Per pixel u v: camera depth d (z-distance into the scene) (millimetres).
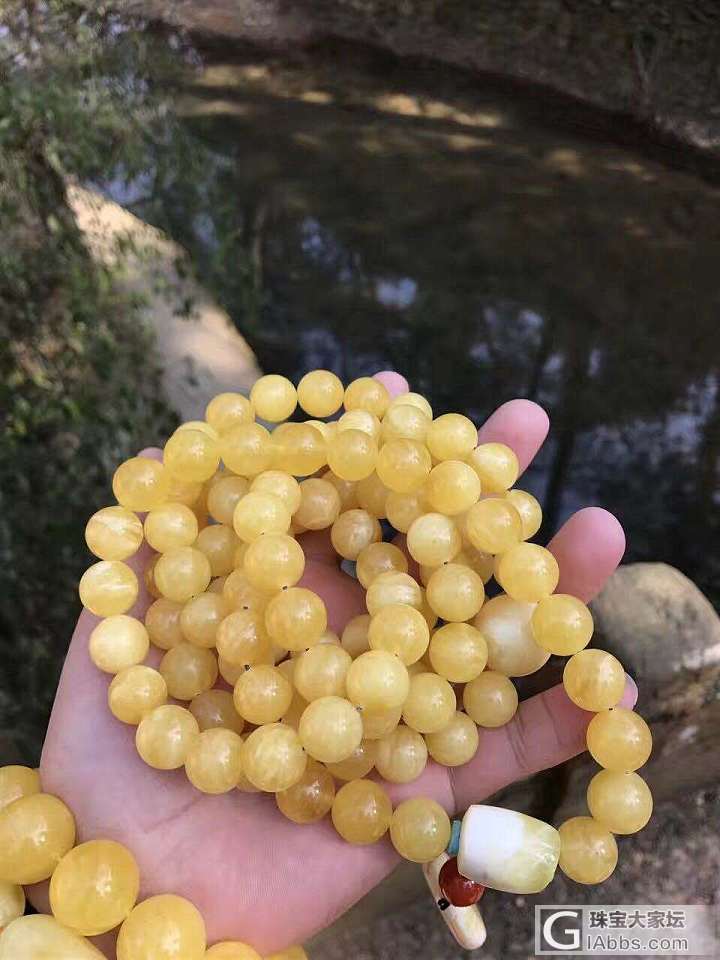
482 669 159
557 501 374
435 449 183
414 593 166
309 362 424
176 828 150
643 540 356
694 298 448
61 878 134
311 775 151
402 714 158
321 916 150
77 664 170
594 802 157
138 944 132
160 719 149
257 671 153
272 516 167
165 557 170
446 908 167
